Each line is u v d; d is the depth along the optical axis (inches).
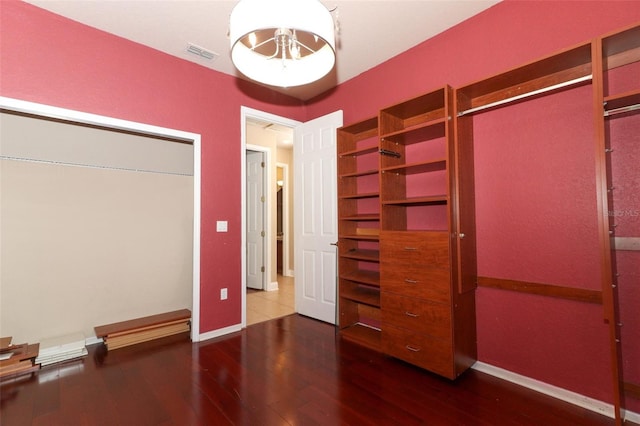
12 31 84.4
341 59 117.4
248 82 134.0
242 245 129.3
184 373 90.4
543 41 80.1
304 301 144.9
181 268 136.9
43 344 101.2
